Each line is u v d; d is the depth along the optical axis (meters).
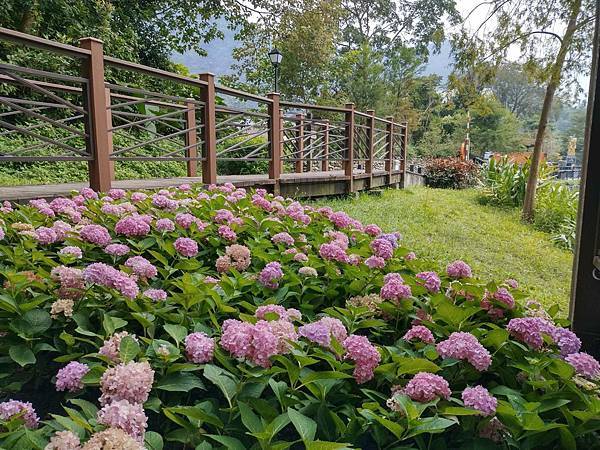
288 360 0.90
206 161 4.09
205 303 1.24
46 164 5.79
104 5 8.14
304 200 5.57
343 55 15.80
